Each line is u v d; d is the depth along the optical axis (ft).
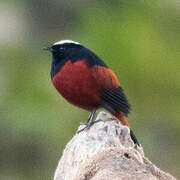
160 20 55.01
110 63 51.65
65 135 49.57
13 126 50.14
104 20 54.65
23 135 50.39
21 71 53.16
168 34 54.44
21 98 50.67
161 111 52.95
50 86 51.21
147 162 22.75
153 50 52.80
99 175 21.36
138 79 51.96
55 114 49.65
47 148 50.44
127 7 55.42
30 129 49.73
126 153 22.45
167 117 52.90
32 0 55.72
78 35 53.93
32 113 49.78
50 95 50.47
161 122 52.65
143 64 52.08
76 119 49.78
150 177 21.07
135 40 52.65
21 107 50.19
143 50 52.16
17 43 54.90
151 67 52.21
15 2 55.42
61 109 49.88
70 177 25.85
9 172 51.55
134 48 52.13
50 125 49.62
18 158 51.44
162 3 55.62
